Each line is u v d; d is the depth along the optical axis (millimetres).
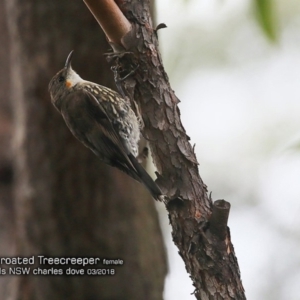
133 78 6363
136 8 6363
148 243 10945
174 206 6320
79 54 10188
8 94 11758
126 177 10625
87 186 10477
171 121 6375
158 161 6422
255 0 9695
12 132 11477
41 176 10508
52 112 10336
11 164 11258
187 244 6277
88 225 10562
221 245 6152
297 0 14656
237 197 14297
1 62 11836
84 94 9406
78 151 10359
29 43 10312
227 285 6184
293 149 10055
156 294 10938
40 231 10602
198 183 6379
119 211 10633
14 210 11156
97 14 6172
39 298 10633
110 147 9227
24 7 10273
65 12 10109
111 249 10656
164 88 6398
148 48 6324
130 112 9156
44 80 10305
